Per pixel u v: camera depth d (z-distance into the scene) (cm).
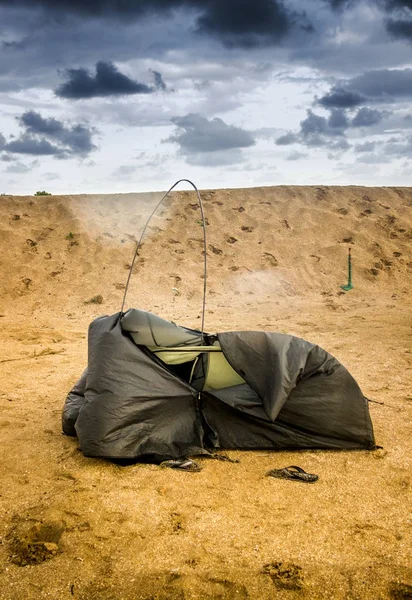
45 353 928
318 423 514
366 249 1858
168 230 1894
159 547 356
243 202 2106
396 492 430
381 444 525
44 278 1594
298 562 340
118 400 486
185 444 501
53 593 313
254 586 318
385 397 668
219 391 524
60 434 548
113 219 1933
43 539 371
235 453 509
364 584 320
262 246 1848
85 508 400
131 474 457
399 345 953
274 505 411
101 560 344
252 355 532
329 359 530
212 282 1636
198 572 330
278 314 1330
